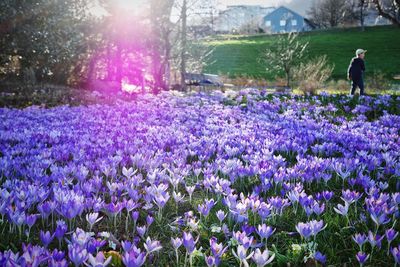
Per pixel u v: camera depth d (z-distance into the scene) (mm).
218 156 5301
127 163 5148
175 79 26844
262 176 4156
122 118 9023
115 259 2480
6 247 2695
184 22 24328
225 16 29547
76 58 21125
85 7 21688
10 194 3152
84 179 4188
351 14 92250
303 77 26766
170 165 4949
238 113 10172
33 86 16703
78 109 10672
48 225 3094
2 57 18109
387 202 3631
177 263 2490
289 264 2502
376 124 8477
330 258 2652
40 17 17594
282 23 122500
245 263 2248
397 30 68062
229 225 3131
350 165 4570
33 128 7254
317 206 3137
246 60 51906
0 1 15711
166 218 3389
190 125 8047
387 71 42750
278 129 7723
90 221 2797
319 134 6910
